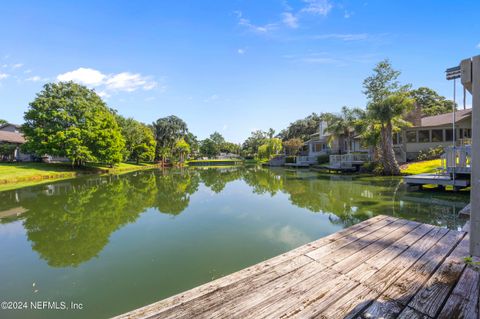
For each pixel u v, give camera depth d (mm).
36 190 13305
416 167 15352
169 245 5055
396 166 14836
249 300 2047
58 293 3367
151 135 40000
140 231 6066
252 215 7383
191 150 59844
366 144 17219
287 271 2527
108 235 5816
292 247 4723
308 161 28203
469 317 1683
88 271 3990
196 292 2203
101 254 4684
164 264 4172
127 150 34688
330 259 2773
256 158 55812
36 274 3932
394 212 6668
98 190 13305
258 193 11680
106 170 26109
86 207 9023
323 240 3379
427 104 33781
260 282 2330
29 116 21766
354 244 3201
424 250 2926
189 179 19250
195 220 7004
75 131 22281
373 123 16719
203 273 3836
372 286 2178
